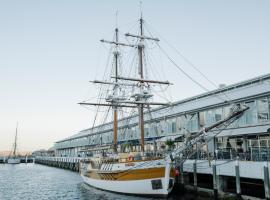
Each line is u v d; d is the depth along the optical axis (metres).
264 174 25.55
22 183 54.75
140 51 44.84
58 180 59.78
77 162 87.00
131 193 34.34
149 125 55.97
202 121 43.16
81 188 46.25
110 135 69.44
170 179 32.03
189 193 34.16
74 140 106.19
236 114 30.09
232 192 29.94
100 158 42.28
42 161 147.12
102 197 35.38
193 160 34.97
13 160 152.12
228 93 39.12
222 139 38.94
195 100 45.53
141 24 45.47
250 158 29.62
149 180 32.44
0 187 48.97
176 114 47.62
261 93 33.50
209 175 36.47
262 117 33.81
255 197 26.56
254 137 34.81
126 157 36.81
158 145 50.97
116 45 54.03
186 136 33.00
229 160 29.78
